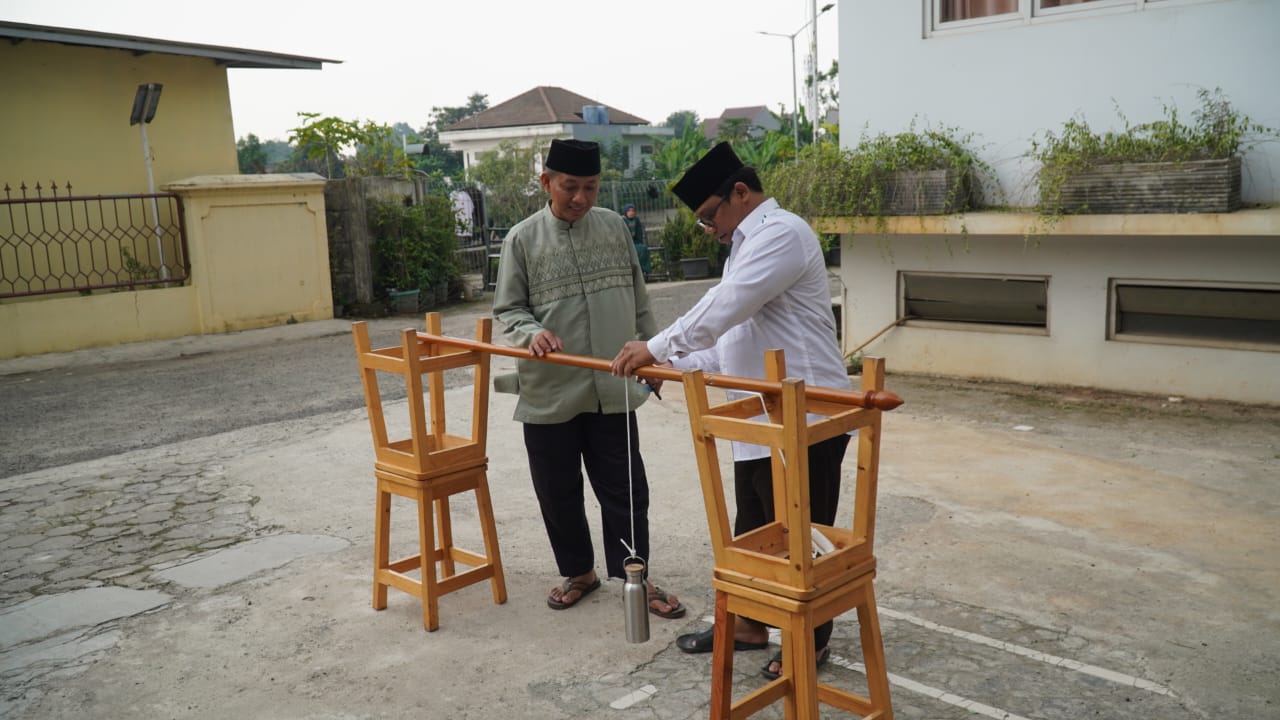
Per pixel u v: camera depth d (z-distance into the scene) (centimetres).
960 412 654
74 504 541
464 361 374
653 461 577
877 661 274
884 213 723
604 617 377
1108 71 647
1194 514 454
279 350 1041
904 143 723
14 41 1045
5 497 557
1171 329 657
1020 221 655
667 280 1650
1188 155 600
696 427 268
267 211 1160
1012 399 681
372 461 605
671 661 339
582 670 335
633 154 4072
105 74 1129
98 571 442
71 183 1114
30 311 1010
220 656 354
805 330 316
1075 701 301
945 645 341
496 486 545
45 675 343
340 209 1247
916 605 373
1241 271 614
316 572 431
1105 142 640
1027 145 689
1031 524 450
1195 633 341
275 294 1177
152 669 345
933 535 442
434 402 407
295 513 512
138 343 1072
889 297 770
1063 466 530
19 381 911
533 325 361
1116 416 624
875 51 748
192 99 1212
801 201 761
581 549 388
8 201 953
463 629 370
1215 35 606
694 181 317
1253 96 600
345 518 503
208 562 447
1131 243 652
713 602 385
